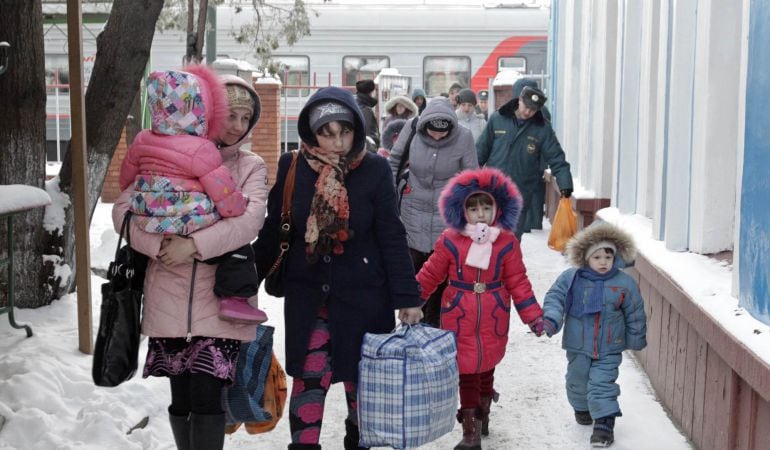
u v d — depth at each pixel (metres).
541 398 6.05
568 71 14.27
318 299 4.19
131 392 5.38
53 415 4.98
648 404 5.93
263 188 4.12
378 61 23.00
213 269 3.98
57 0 13.88
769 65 4.16
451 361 4.27
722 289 4.93
